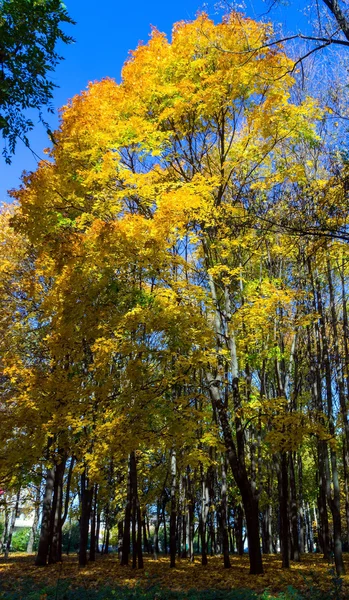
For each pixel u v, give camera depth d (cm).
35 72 453
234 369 1175
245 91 1080
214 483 2317
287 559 1297
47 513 1608
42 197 994
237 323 1110
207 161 1260
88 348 1137
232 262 1320
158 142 1049
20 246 1747
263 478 1930
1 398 1427
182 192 959
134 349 942
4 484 1349
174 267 1124
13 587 907
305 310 1312
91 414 1041
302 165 1137
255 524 1167
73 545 3344
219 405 1186
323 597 611
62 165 1047
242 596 664
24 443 1162
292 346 1388
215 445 1096
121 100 1090
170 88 1057
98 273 989
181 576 1198
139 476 1903
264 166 1268
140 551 1445
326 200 743
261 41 1005
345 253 963
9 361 1346
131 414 954
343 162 836
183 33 1062
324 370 1436
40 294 1522
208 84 1062
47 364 1504
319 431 1061
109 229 922
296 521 1661
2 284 1620
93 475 1070
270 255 1422
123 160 1162
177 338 955
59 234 1024
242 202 1182
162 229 940
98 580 1129
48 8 436
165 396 1148
